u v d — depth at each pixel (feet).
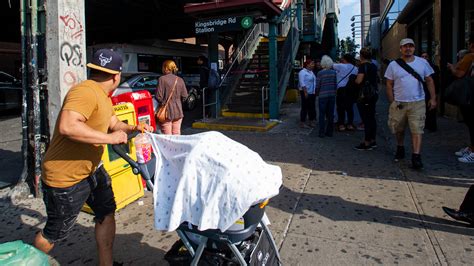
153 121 16.07
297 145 23.72
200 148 7.46
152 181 8.54
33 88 14.69
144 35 76.54
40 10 14.38
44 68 14.64
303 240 11.39
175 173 7.88
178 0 42.73
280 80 36.86
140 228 12.44
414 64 17.38
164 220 7.63
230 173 7.07
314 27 47.09
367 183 16.22
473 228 11.82
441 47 32.14
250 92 37.55
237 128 29.66
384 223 12.38
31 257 6.57
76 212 8.48
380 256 10.41
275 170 7.67
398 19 49.08
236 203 6.93
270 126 29.66
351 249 10.81
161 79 19.72
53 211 8.29
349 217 12.92
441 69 32.27
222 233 7.34
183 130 30.83
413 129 17.49
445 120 30.48
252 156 7.64
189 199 7.27
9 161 21.57
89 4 44.96
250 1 28.14
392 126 18.40
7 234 12.27
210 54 34.78
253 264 7.66
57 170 8.02
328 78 25.23
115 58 8.31
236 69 40.16
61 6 14.02
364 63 21.71
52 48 14.20
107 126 8.46
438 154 20.25
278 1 38.40
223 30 30.58
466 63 17.79
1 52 65.72
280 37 45.47
